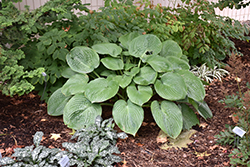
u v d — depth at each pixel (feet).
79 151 8.14
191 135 9.82
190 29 13.66
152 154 8.83
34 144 8.87
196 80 9.99
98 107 9.73
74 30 11.02
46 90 11.48
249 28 15.99
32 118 10.50
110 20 11.29
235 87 13.16
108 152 8.19
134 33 11.77
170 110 9.29
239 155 8.04
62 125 10.19
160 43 10.91
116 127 10.16
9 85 8.94
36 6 14.51
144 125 10.42
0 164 7.52
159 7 13.50
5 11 9.98
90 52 10.51
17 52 9.80
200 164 8.38
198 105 10.54
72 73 10.65
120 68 10.22
